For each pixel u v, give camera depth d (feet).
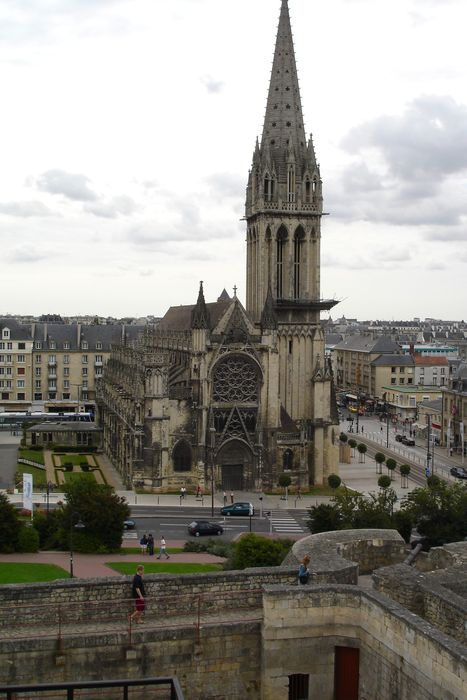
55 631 96.73
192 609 103.30
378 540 128.06
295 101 470.80
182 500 412.57
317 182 469.57
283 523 362.74
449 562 121.60
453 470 502.79
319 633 100.27
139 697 96.48
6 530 255.70
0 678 92.99
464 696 79.46
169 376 466.29
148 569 238.68
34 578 215.51
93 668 95.30
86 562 249.14
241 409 443.32
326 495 440.04
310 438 463.83
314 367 468.34
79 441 567.59
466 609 93.66
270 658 99.40
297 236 472.85
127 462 449.48
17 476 425.28
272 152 467.11
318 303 467.52
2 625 97.96
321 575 106.83
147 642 96.78
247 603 105.60
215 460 439.22
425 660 85.66
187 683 98.37
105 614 100.78
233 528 348.38
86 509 270.46
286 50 470.80
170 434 433.48
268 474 447.01
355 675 99.81
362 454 572.10
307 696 100.89
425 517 231.91
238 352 441.27
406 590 102.58
